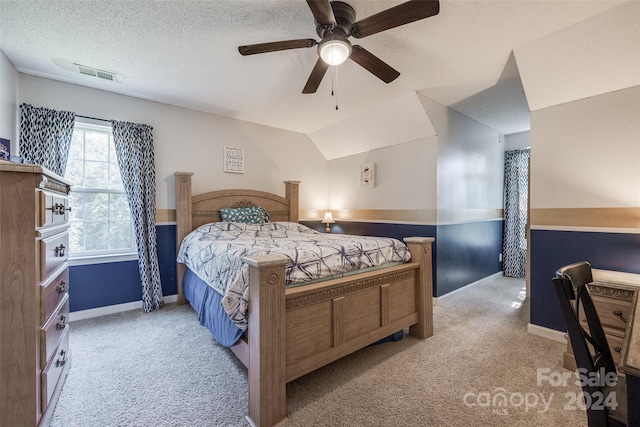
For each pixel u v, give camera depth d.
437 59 2.39
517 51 2.23
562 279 1.03
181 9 1.77
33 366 1.19
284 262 1.47
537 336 2.44
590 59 2.03
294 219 4.32
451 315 2.94
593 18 1.84
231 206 3.76
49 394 1.38
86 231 2.95
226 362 2.03
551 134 2.40
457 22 1.90
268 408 1.41
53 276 1.47
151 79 2.74
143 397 1.65
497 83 2.86
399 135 3.73
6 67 2.31
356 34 1.69
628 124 2.04
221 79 2.75
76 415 1.50
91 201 2.98
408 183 3.72
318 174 4.82
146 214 3.12
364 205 4.33
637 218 2.02
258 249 1.97
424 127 3.42
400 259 2.36
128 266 3.10
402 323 2.25
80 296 2.85
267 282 1.42
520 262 4.61
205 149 3.64
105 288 2.97
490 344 2.29
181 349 2.22
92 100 2.91
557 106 2.37
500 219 4.75
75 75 2.65
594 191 2.19
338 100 3.27
